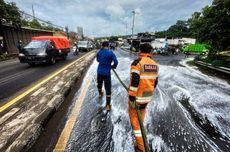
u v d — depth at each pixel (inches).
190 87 239.5
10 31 800.3
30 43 418.6
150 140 108.3
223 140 111.6
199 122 135.2
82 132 115.1
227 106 170.1
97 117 137.3
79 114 142.5
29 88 201.5
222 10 400.2
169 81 276.4
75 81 243.4
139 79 89.3
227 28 413.1
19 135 97.7
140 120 87.6
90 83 247.3
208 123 134.1
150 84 94.4
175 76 322.0
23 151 88.5
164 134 115.8
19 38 883.4
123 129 119.9
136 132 97.2
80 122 128.7
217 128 127.0
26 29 967.0
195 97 194.7
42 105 143.3
